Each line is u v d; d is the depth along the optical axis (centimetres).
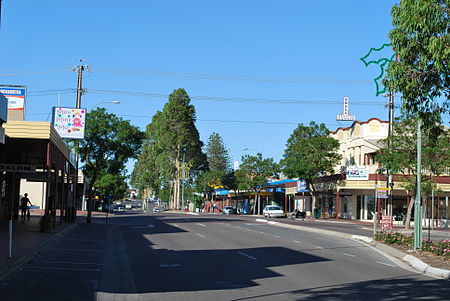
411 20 1355
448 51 1263
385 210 4950
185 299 997
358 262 1648
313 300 977
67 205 3528
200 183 9238
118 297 1020
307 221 5162
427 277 1317
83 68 3994
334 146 5547
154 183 10025
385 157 3897
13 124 2141
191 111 8450
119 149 3753
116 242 2303
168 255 1783
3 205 3241
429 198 5169
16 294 998
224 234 2802
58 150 2620
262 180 7494
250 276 1302
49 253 1747
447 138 3709
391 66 1459
